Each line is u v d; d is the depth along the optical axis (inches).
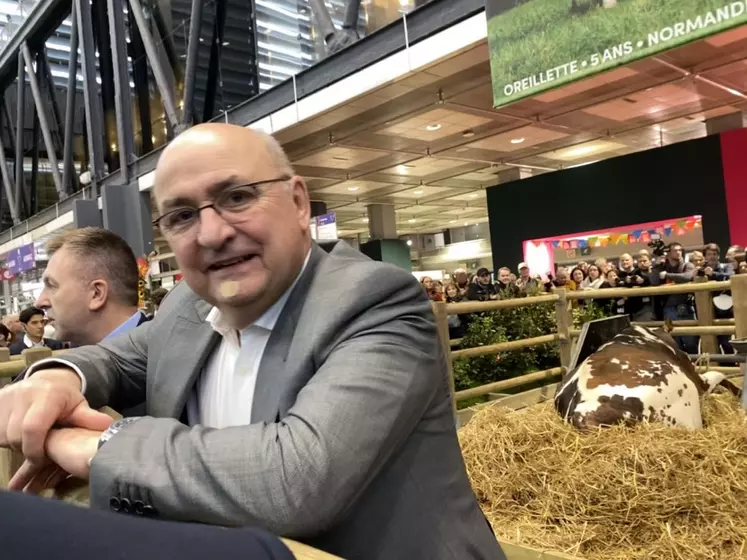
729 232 448.1
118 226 492.4
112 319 72.8
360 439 30.6
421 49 290.2
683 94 402.0
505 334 183.3
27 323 190.5
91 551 12.4
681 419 85.7
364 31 342.3
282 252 38.0
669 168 477.7
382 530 34.7
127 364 51.5
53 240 73.8
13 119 851.4
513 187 589.9
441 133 451.2
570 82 157.6
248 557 13.4
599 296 150.0
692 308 241.4
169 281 383.6
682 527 70.2
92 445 33.7
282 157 39.9
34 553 12.2
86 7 575.5
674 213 477.7
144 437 31.7
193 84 457.1
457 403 158.4
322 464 29.1
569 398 92.1
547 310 191.8
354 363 33.1
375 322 35.3
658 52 138.2
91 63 579.8
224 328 42.9
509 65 169.9
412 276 38.2
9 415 36.8
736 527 68.1
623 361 91.5
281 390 35.9
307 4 403.5
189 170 36.6
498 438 90.6
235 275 37.4
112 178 555.8
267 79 433.7
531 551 71.1
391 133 436.5
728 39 307.6
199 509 28.8
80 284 71.2
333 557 22.9
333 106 344.5
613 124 471.2
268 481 28.5
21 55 731.4
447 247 1078.4
